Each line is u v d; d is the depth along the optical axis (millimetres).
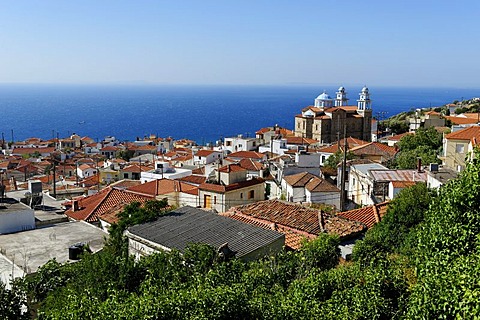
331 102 134750
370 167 52406
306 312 15836
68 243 30922
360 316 16062
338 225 32375
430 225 16906
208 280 17766
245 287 17484
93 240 31594
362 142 99062
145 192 52125
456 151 55344
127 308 14555
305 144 107000
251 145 118875
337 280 18297
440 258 15078
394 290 17375
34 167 113062
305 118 120250
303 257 22141
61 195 71250
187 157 106938
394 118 148500
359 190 49094
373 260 20719
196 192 52062
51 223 36219
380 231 25844
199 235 26125
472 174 16156
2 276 24547
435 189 26609
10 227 33594
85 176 109438
